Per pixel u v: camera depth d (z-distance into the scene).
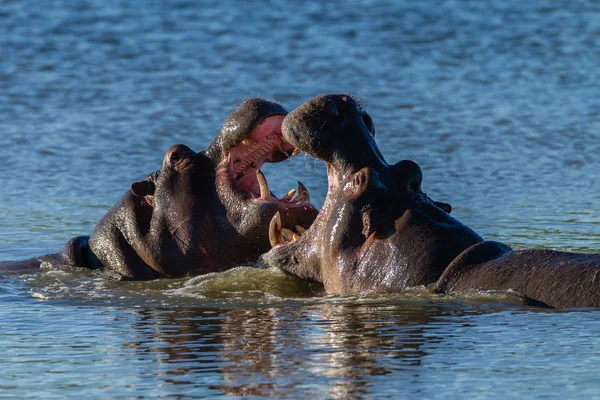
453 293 41.75
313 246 45.44
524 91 104.94
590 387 32.06
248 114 51.22
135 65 120.00
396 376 33.53
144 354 37.09
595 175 75.56
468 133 88.38
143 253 54.09
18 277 53.38
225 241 52.94
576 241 57.09
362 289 43.56
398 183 44.38
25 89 108.94
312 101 44.34
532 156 81.19
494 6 151.75
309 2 155.50
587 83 108.00
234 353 36.75
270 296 46.62
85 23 142.12
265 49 127.25
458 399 31.39
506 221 62.94
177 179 53.88
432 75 113.19
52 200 71.94
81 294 48.62
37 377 34.75
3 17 145.00
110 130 91.19
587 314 39.06
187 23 142.12
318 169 75.88
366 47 127.94
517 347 35.97
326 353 36.19
